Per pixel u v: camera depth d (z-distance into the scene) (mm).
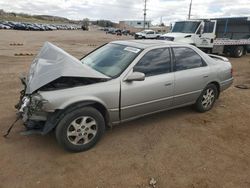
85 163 3455
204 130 4590
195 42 14430
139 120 4898
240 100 6434
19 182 3025
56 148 3787
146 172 3305
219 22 17844
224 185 3125
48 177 3137
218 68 5352
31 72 3891
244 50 16844
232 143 4156
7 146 3777
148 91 4184
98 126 3793
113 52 4543
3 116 4789
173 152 3807
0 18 96688
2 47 18188
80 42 27297
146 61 4219
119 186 3027
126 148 3865
